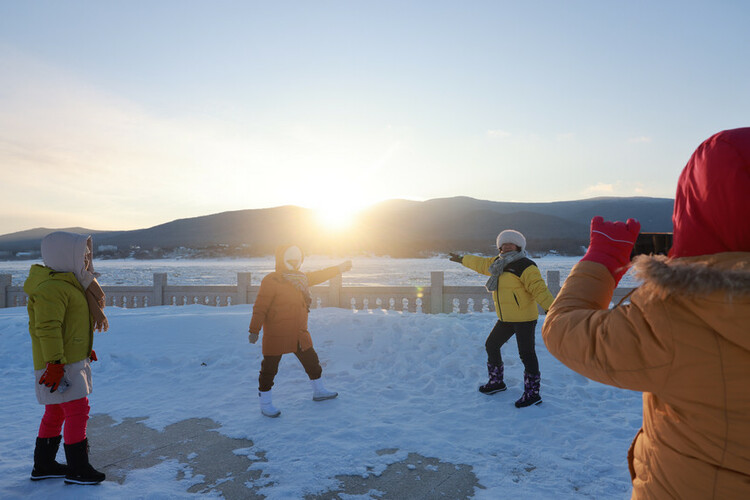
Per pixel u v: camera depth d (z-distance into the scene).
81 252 3.40
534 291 4.80
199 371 6.57
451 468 3.65
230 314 8.94
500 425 4.50
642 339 0.92
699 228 0.95
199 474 3.59
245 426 4.55
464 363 6.37
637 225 1.17
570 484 3.37
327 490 3.32
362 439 4.20
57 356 3.13
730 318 0.80
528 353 4.96
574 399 5.23
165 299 11.66
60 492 3.27
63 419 3.51
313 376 5.23
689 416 0.92
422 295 10.28
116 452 4.00
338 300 10.63
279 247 5.09
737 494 0.86
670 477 0.98
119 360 7.10
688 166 1.00
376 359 6.88
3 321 8.63
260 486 3.40
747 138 0.89
